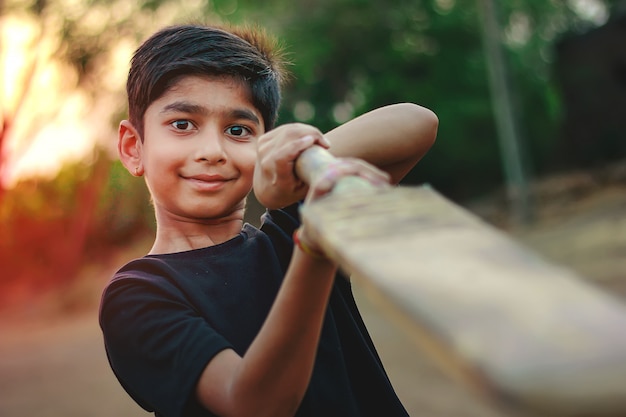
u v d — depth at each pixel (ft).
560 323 0.94
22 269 65.41
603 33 63.62
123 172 62.75
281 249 4.20
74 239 65.62
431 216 1.55
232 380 2.94
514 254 1.26
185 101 3.80
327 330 3.93
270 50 4.39
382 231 1.50
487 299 1.04
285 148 2.61
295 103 70.64
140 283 3.47
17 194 65.31
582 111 66.23
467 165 73.87
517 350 0.87
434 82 72.59
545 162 73.26
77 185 66.03
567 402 0.76
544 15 76.89
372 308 28.25
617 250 32.09
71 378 24.75
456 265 1.20
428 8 71.46
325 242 1.58
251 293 3.77
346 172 2.09
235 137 3.91
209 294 3.65
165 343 3.22
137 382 3.28
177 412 3.05
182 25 4.16
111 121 36.37
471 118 72.02
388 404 4.00
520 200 50.62
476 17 71.67
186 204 3.83
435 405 14.85
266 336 2.78
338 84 71.41
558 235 41.06
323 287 2.68
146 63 3.93
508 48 73.46
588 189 54.13
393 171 3.85
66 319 48.83
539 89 75.41
